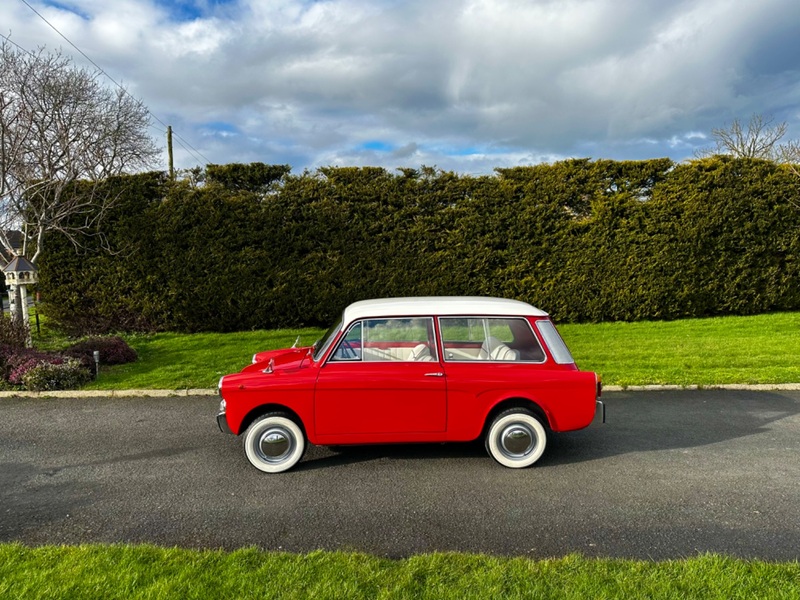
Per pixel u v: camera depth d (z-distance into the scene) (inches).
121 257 515.2
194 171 519.8
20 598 116.5
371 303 217.2
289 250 522.6
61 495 184.1
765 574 125.4
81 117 446.6
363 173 516.4
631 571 127.6
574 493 179.8
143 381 337.1
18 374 327.9
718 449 219.3
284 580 124.4
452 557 135.3
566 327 507.8
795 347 396.8
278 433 199.3
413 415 196.2
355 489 185.5
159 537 154.3
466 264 519.5
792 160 1228.5
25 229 438.6
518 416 199.0
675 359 371.6
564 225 518.3
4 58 411.5
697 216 511.8
